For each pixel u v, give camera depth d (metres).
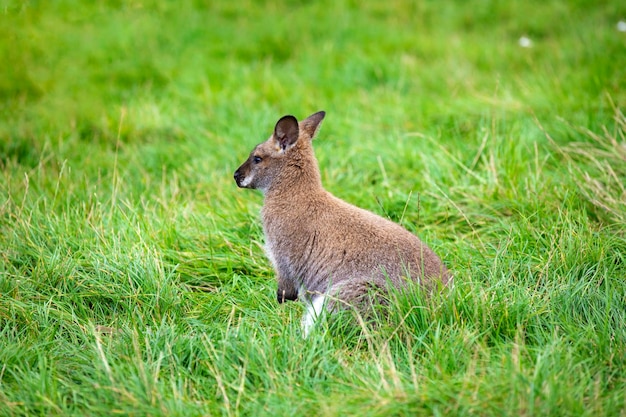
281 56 19.31
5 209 11.49
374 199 12.12
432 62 18.50
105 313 9.55
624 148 12.36
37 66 17.33
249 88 16.92
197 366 8.09
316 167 9.94
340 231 9.22
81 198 12.19
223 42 19.59
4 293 9.48
